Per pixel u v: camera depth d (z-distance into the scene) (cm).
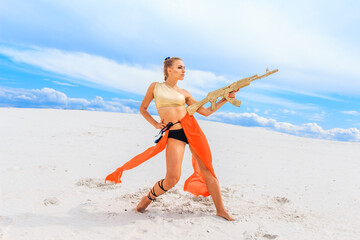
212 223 375
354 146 1449
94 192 490
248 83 379
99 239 321
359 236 346
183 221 378
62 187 510
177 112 395
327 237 341
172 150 391
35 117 1688
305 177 675
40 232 331
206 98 388
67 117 1820
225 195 506
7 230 330
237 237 338
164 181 388
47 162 697
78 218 377
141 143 1102
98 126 1505
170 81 409
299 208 448
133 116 2217
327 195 523
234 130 1903
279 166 808
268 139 1546
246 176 667
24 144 919
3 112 1775
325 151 1217
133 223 367
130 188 523
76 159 754
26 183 521
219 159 879
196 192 434
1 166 634
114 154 856
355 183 628
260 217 402
